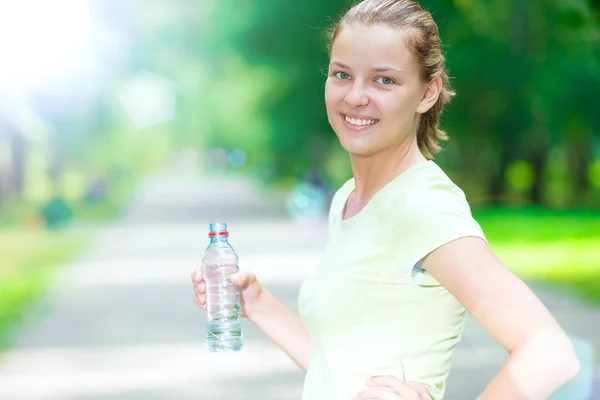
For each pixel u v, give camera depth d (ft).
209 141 506.07
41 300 65.67
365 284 10.57
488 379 38.42
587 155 190.60
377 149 10.93
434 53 10.89
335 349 10.74
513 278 9.64
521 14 146.41
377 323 10.55
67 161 245.24
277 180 328.49
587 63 148.56
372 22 10.78
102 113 240.32
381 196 10.74
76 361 43.98
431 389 10.46
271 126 233.55
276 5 168.96
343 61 10.89
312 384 11.06
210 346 12.76
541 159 174.19
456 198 10.44
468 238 9.94
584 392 24.22
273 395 36.83
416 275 10.34
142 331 52.19
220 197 258.78
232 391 37.52
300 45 168.55
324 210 162.81
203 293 12.80
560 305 57.93
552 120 157.99
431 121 11.82
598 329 48.26
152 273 82.69
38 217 147.84
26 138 205.67
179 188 339.36
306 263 87.71
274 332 12.92
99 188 205.87
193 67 324.60
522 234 112.37
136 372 41.32
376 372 10.49
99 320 56.39
